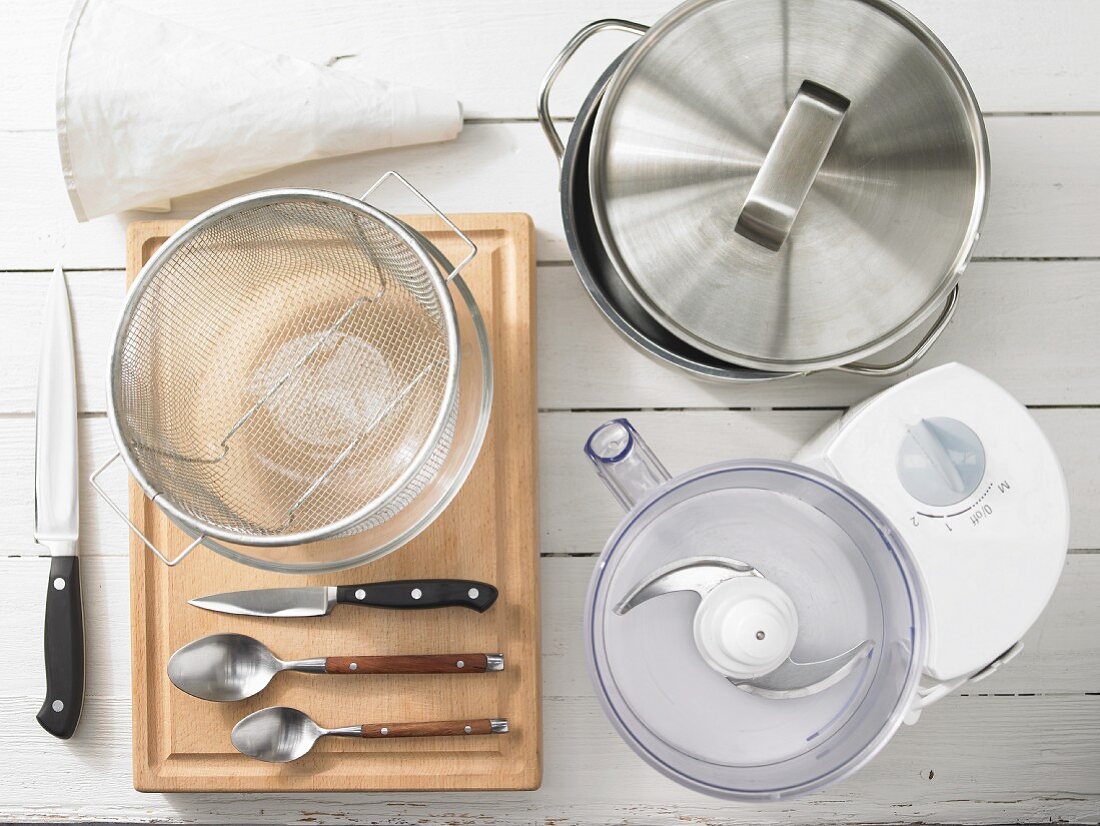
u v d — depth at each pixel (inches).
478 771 28.0
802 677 22.7
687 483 23.0
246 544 22.6
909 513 24.4
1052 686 29.5
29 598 29.9
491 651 27.9
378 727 27.3
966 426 24.4
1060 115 29.2
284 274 26.7
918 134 22.6
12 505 29.8
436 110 28.2
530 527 28.0
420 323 25.8
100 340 29.8
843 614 23.6
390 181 29.7
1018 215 29.4
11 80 29.9
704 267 23.2
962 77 22.4
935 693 24.5
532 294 28.5
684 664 23.3
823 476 22.7
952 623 24.2
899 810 29.8
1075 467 29.3
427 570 27.9
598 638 23.1
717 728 23.2
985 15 29.3
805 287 23.0
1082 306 29.3
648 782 29.7
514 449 28.1
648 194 23.3
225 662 27.6
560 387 29.6
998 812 29.7
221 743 28.0
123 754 29.7
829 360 23.4
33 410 29.9
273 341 26.6
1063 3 29.2
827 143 21.1
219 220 24.2
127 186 27.7
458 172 29.7
